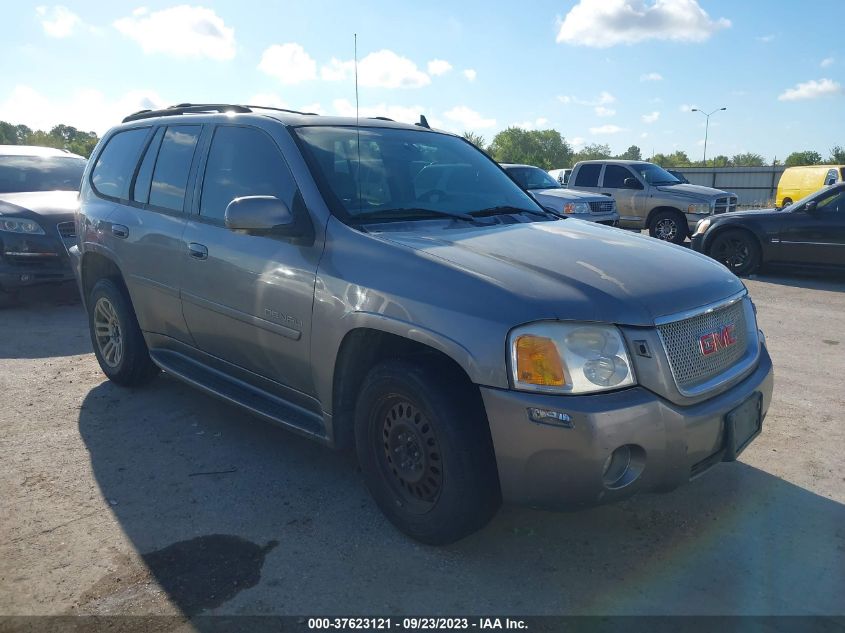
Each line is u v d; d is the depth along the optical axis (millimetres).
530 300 2842
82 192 5688
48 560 3146
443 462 3008
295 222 3604
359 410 3369
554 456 2760
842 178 23781
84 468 4051
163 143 4863
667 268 3316
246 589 2941
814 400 5211
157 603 2850
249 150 4117
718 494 3760
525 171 15211
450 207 4035
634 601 2881
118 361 5250
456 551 3223
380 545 3268
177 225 4438
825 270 10477
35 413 4883
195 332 4418
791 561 3158
